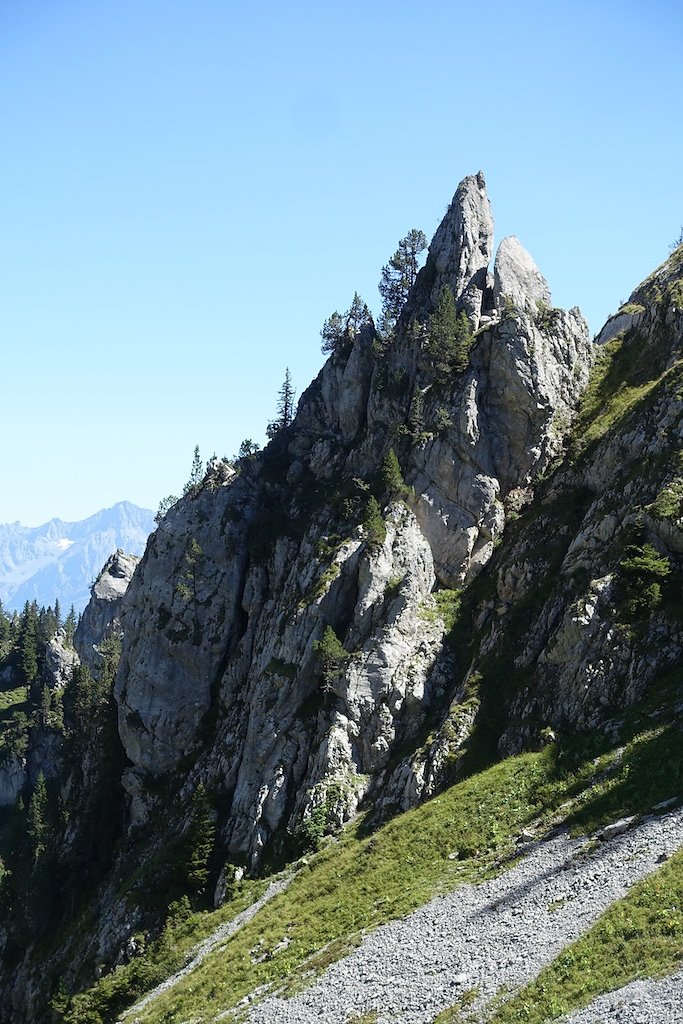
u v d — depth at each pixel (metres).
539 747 68.50
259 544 116.06
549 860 53.16
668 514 72.75
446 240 124.06
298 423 131.62
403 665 87.50
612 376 104.75
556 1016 36.47
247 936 68.62
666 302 103.50
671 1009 33.16
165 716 112.56
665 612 69.06
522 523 95.19
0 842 153.38
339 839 77.06
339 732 84.94
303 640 94.06
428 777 74.25
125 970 79.19
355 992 49.47
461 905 53.69
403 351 117.31
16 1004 103.00
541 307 115.06
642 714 63.50
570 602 76.31
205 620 115.81
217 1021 56.03
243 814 87.75
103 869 108.19
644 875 44.44
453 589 95.00
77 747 144.62
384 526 97.00
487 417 102.44
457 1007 41.75
